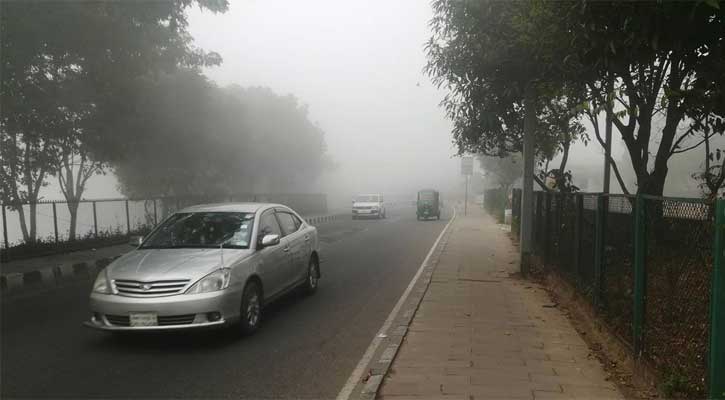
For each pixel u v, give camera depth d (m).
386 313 8.11
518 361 5.61
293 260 8.48
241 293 6.54
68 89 15.66
